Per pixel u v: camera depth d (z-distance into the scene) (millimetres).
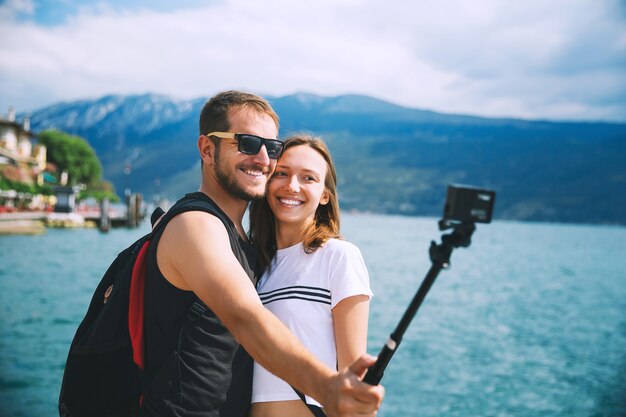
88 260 42281
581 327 27641
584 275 55125
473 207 1579
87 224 68562
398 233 119375
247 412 2426
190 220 2072
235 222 2480
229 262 1983
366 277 2496
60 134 118125
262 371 2428
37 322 21516
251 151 2365
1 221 59156
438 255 1591
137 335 2176
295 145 2711
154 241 2146
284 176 2676
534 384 16484
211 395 2139
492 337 23812
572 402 14859
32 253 45312
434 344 21578
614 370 18547
